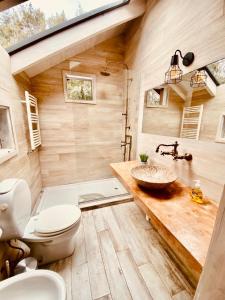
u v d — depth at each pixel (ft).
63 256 4.32
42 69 6.75
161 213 2.97
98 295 3.46
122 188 8.29
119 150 9.34
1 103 4.03
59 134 7.91
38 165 7.57
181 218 2.83
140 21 6.27
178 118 4.43
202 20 3.36
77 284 3.68
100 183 8.89
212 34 3.16
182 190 3.92
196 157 3.89
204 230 2.54
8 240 3.41
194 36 3.62
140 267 4.10
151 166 4.98
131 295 3.45
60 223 3.95
